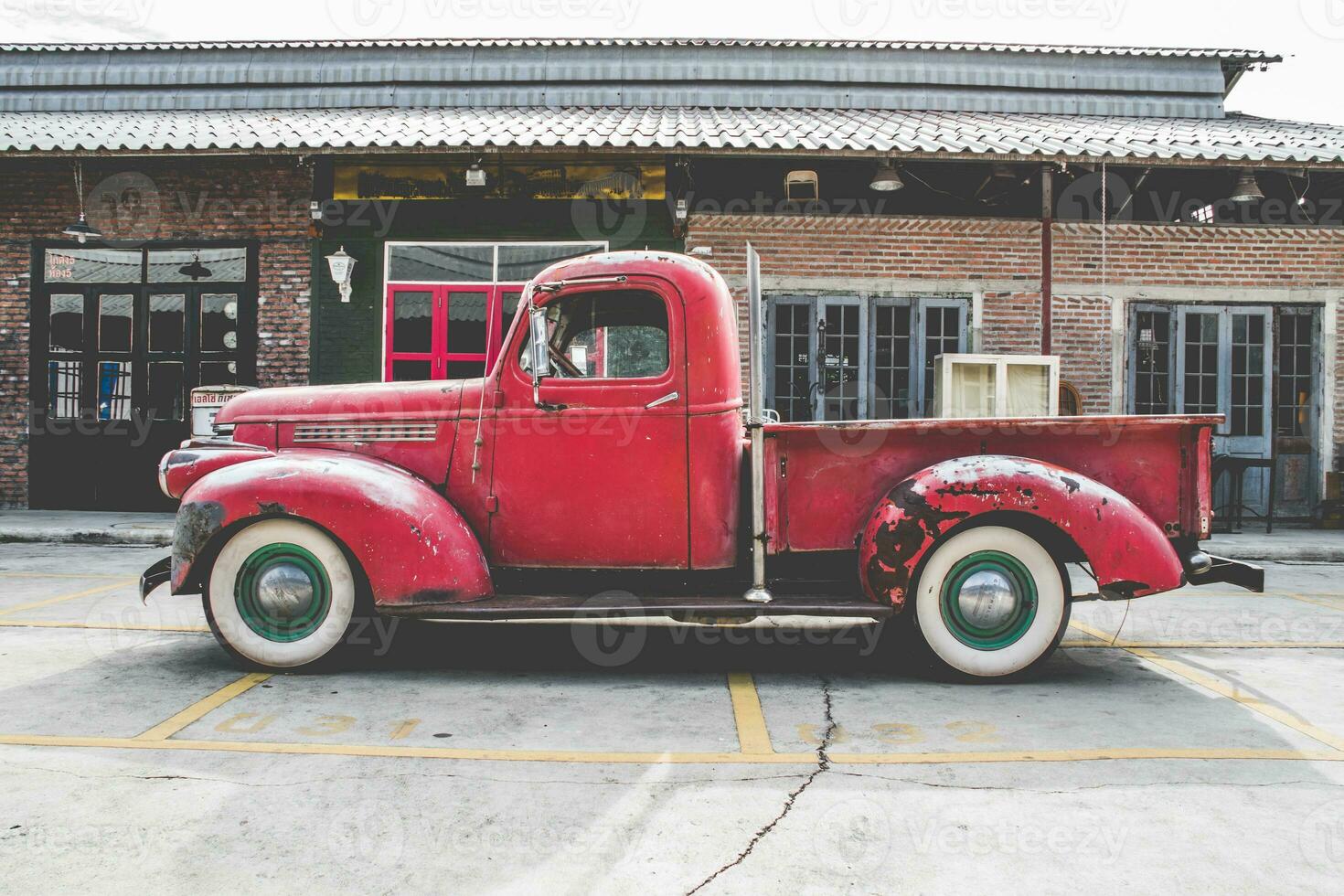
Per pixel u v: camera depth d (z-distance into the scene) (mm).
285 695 3840
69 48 12992
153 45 13000
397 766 3008
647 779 2908
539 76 12891
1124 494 4117
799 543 4148
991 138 9484
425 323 10312
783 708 3727
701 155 9250
